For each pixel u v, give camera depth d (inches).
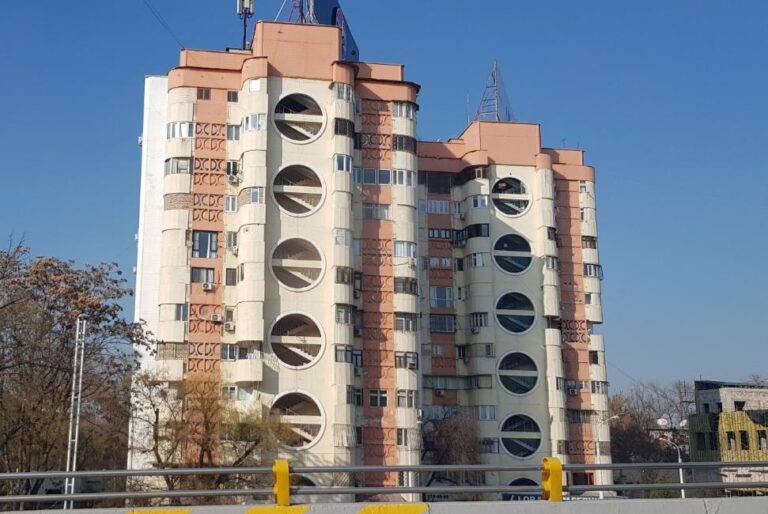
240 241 2375.7
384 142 2591.0
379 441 2397.9
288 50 2516.0
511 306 2910.9
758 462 604.4
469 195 2974.9
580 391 2923.2
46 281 1973.4
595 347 2974.9
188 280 2374.5
